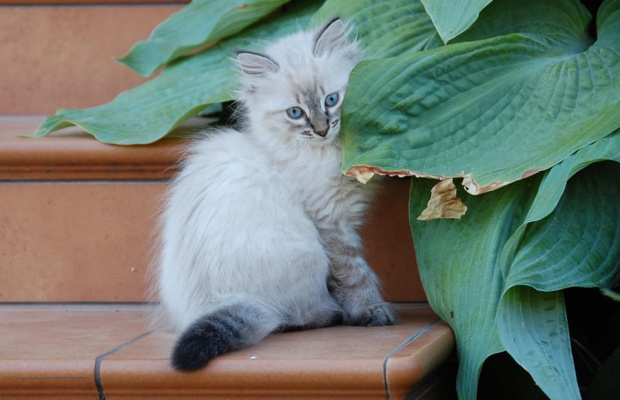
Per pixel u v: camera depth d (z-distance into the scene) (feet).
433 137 5.27
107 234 5.71
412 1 5.67
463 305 5.22
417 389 5.13
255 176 5.39
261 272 5.28
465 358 5.18
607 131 5.10
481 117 5.29
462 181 5.28
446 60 5.34
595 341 5.60
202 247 5.30
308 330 5.36
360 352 5.08
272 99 5.47
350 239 5.48
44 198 5.71
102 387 5.06
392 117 5.29
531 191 5.25
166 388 5.04
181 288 5.34
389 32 5.62
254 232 5.30
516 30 5.52
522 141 5.23
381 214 5.66
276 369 5.00
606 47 5.34
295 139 5.45
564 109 5.24
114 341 5.29
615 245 5.15
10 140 5.68
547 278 5.06
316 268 5.38
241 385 5.01
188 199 5.38
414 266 5.67
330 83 5.46
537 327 5.05
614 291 5.28
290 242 5.34
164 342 5.26
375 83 5.31
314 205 5.44
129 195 5.69
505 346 5.00
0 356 5.13
